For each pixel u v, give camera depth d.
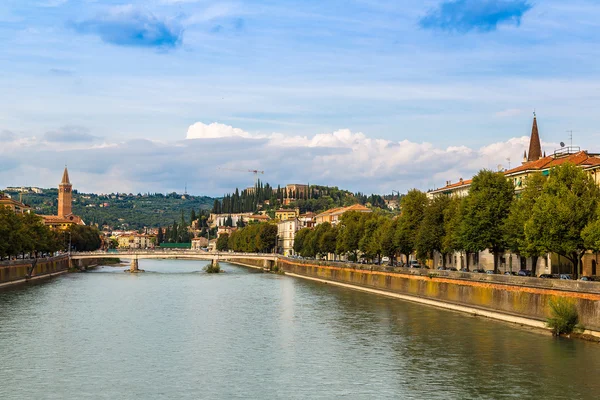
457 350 90.69
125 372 82.12
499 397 69.69
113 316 128.00
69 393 73.12
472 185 136.12
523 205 123.31
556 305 96.88
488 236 131.00
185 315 130.38
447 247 147.75
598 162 147.75
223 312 135.12
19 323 116.62
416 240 159.12
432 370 80.69
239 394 72.81
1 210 193.88
